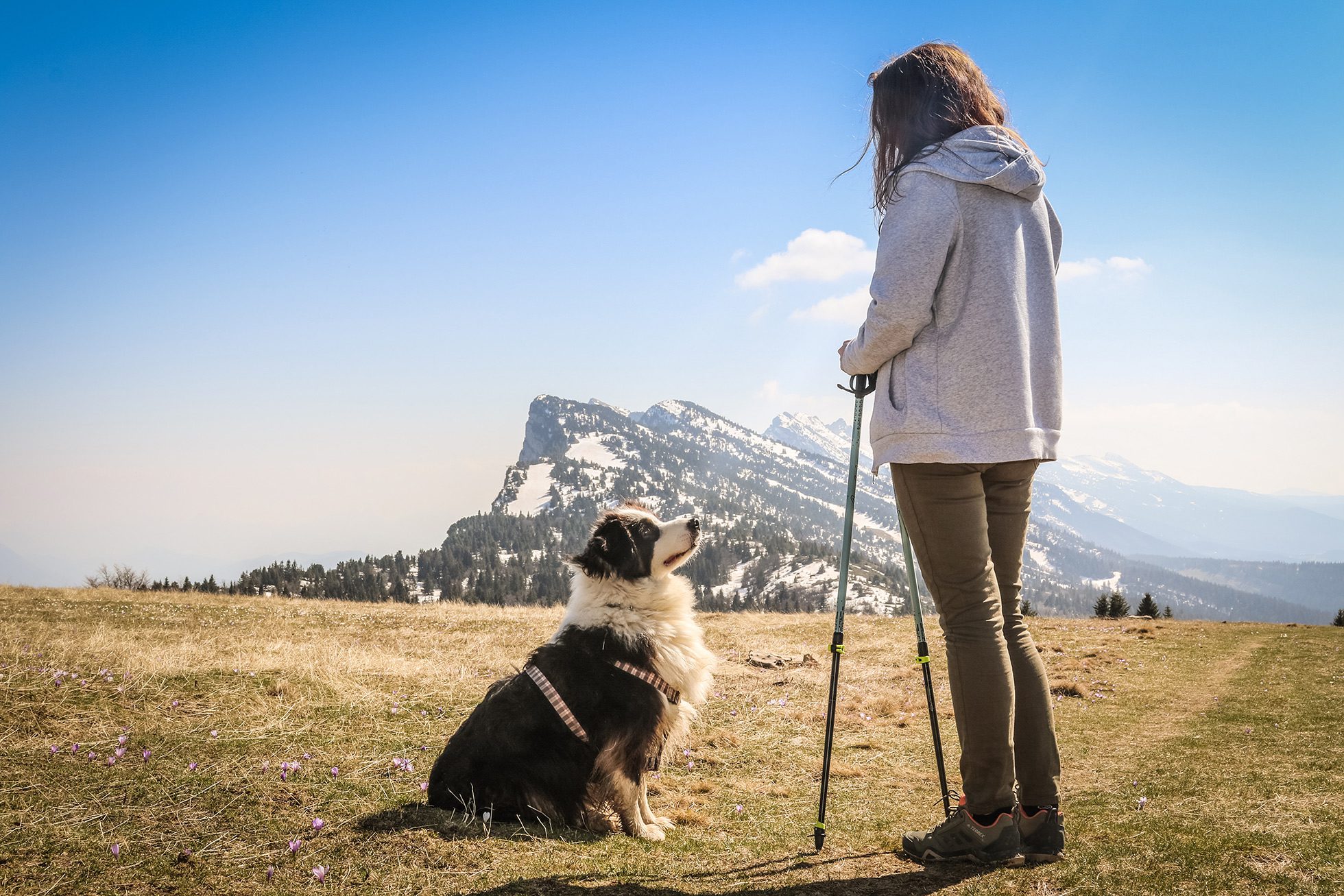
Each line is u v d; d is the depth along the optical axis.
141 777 4.34
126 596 20.67
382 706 6.55
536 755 4.26
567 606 4.70
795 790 5.13
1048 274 3.16
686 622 4.74
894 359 3.13
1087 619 24.83
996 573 3.17
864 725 7.44
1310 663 12.62
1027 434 2.93
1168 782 4.76
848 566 3.68
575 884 3.12
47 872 3.20
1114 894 2.60
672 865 3.41
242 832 3.67
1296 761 5.30
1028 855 3.07
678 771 5.67
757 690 9.29
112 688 6.41
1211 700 9.17
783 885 3.05
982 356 2.93
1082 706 8.95
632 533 4.59
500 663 10.30
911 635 15.85
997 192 3.03
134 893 3.06
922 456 2.94
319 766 4.72
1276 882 2.60
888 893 2.83
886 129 3.36
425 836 3.65
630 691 4.34
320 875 3.20
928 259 2.88
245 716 5.92
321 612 18.83
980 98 3.23
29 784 4.18
